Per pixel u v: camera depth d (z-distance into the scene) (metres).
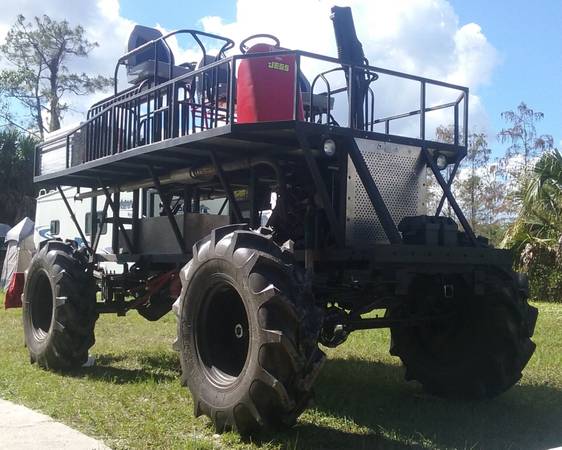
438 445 4.21
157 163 6.39
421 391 5.91
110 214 13.06
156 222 7.07
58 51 44.44
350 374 6.57
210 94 6.17
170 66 6.45
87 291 6.62
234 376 4.48
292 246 4.43
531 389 5.98
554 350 8.35
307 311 4.11
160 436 4.30
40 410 4.98
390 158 5.43
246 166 5.68
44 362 6.63
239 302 4.65
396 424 4.69
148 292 6.97
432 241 5.07
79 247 7.44
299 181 5.65
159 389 5.73
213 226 6.23
